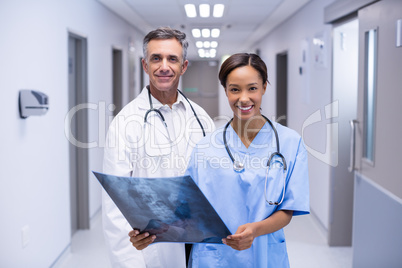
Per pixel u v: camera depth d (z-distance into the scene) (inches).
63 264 114.3
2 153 79.3
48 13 103.3
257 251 44.9
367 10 94.7
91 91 145.6
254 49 347.9
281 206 45.1
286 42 211.2
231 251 46.0
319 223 144.1
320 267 112.3
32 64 93.5
